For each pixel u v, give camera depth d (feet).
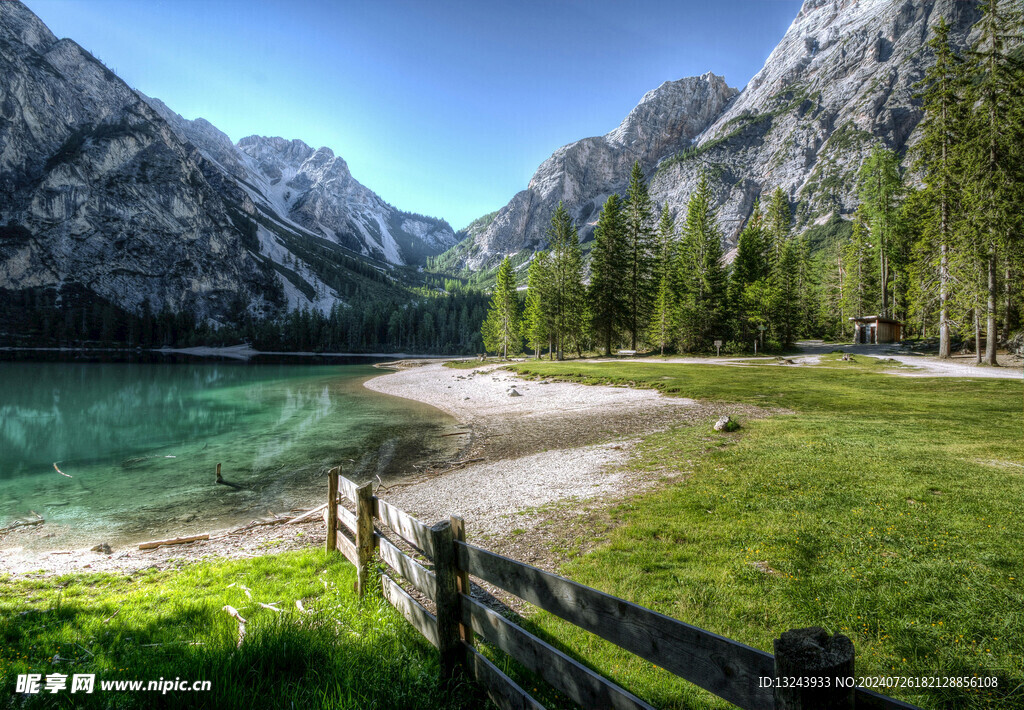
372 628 15.26
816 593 17.35
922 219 123.34
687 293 198.18
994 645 13.62
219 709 10.09
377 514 18.67
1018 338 117.19
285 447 64.75
